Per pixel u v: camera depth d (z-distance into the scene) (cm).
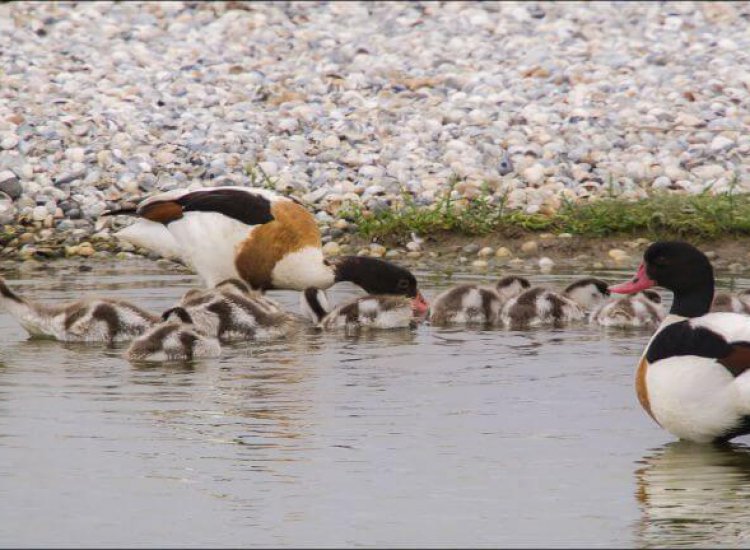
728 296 1350
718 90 2356
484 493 818
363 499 809
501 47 2681
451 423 965
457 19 2895
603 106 2284
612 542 745
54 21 2841
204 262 1466
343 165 2059
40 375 1132
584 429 952
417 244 1825
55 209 1912
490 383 1091
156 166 2034
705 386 885
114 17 2888
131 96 2327
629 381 1095
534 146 2092
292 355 1230
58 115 2209
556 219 1855
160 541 748
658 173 2008
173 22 2858
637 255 1766
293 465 869
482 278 1620
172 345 1205
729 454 898
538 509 793
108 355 1231
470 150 2084
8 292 1323
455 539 749
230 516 782
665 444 918
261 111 2281
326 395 1051
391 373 1134
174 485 833
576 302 1435
